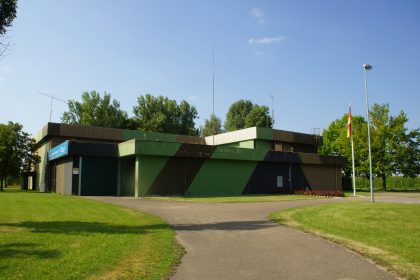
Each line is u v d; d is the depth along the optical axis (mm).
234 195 38531
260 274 8391
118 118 80000
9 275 7484
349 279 8078
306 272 8586
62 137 45594
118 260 9055
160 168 36156
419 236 13148
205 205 24719
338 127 68688
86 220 15727
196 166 39062
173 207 23125
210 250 10805
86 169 35969
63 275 7625
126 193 37406
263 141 49938
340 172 54688
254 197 34094
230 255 10203
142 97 87938
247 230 14367
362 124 63344
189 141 55719
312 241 12227
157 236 12508
